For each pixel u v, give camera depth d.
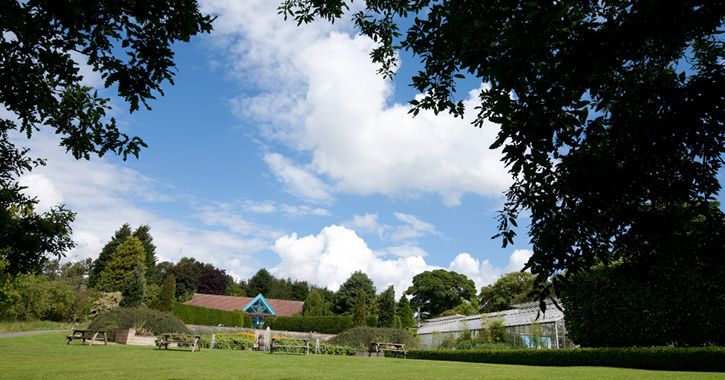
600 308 14.93
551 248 3.53
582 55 2.35
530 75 2.44
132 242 52.00
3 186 5.50
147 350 16.38
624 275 3.69
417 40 4.29
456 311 54.44
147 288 50.41
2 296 11.99
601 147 3.31
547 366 14.41
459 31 3.35
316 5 6.41
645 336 13.38
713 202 3.30
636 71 3.49
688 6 2.37
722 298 11.59
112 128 5.21
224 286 67.62
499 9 2.99
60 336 21.83
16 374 7.63
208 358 13.70
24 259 5.31
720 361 10.66
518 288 48.62
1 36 3.99
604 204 3.36
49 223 5.38
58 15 3.74
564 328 19.06
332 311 56.94
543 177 3.52
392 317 40.78
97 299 41.12
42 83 4.55
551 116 2.36
